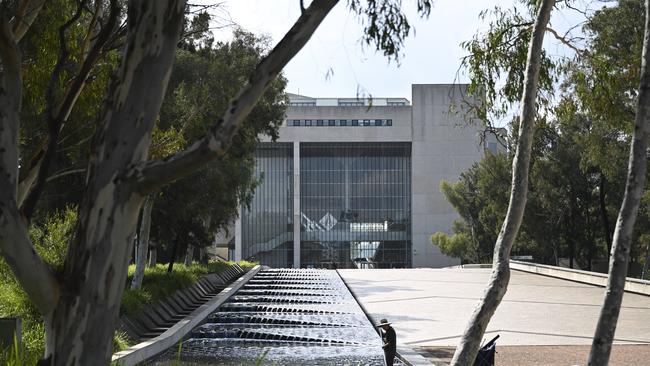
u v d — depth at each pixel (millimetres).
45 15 11227
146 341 18312
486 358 11391
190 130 25016
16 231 4328
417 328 22953
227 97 26984
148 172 4395
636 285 34906
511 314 26250
